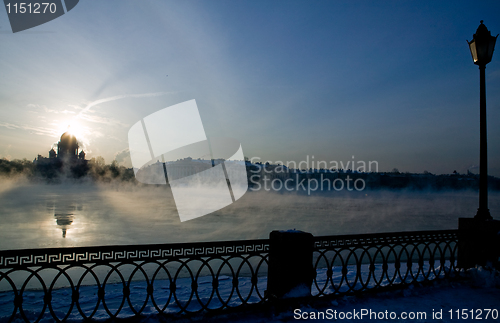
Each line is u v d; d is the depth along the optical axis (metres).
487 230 6.12
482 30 6.48
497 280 5.68
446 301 4.94
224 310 4.07
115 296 6.39
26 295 6.36
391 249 5.32
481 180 6.40
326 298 4.63
